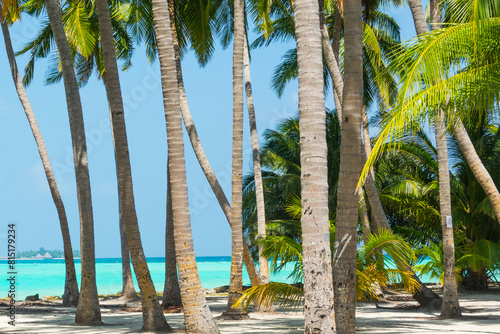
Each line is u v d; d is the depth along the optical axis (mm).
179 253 9922
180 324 12688
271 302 10094
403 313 15141
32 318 14531
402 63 8430
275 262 10648
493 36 8320
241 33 13875
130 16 21344
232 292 13461
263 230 17000
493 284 29078
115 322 13430
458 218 22562
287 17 21297
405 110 8008
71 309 18344
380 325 11734
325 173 6930
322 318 6617
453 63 8383
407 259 10602
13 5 18125
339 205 7543
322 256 6738
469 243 23375
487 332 10227
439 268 22484
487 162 22984
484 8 7988
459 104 8586
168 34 10211
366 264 10617
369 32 19641
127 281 23844
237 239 13500
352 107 7469
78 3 19641
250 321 12945
